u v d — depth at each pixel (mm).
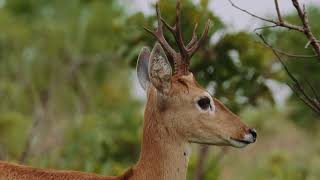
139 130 18562
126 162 18219
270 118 23156
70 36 32219
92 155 17688
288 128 23375
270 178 18844
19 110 25344
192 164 17156
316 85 19875
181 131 11398
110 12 32281
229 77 15570
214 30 15227
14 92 25656
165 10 15273
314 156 20297
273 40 17484
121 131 18594
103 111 22875
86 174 11164
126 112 18953
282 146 23062
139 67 11617
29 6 35625
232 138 11445
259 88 15852
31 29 34000
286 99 21578
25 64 30750
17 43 32562
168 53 11883
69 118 23125
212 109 11453
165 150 11359
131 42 15922
